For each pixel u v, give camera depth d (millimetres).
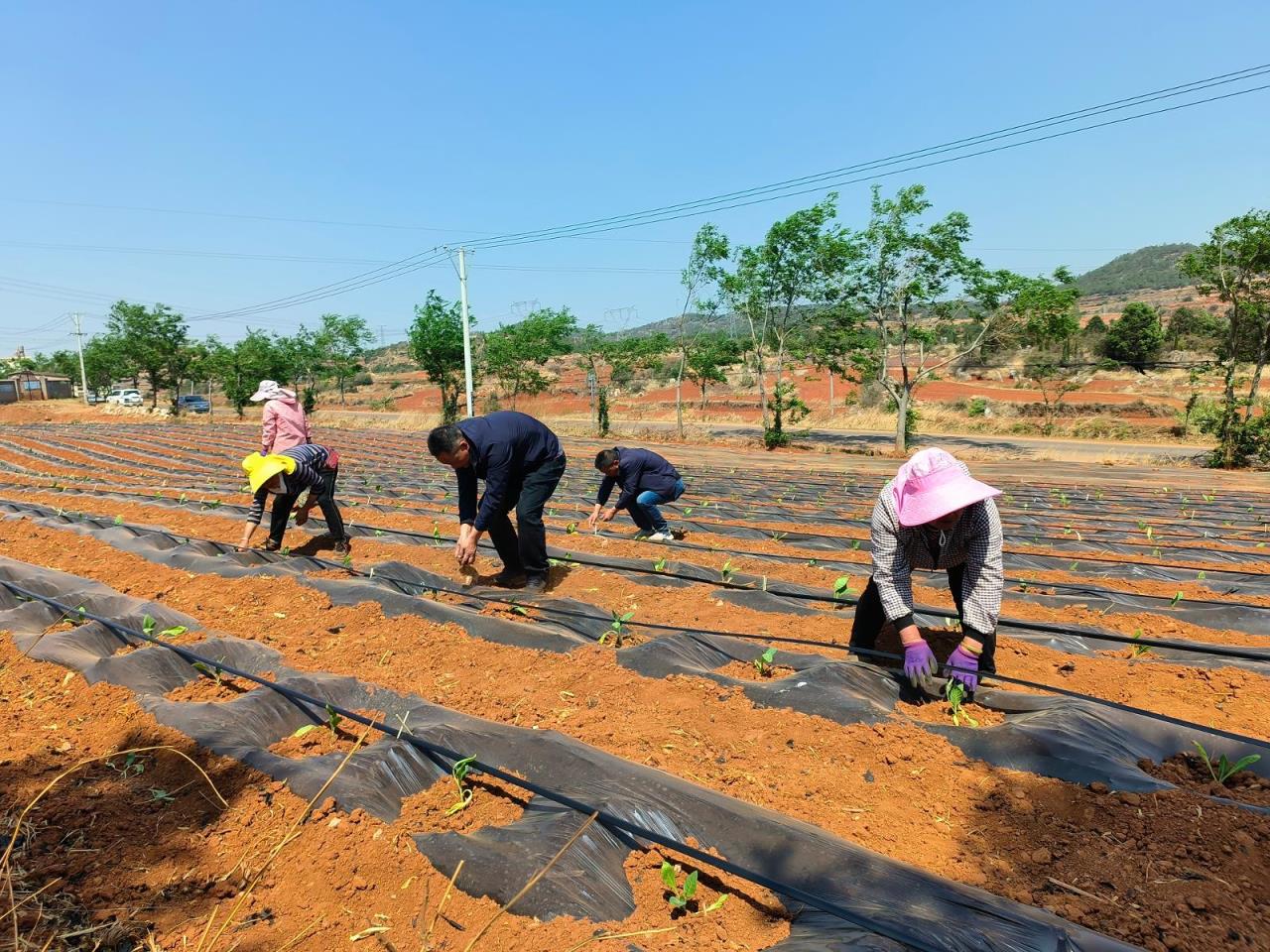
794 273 26609
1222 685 3996
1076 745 3090
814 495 12812
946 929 2082
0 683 4098
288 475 6406
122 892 2424
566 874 2379
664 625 4805
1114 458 24500
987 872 2467
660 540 7438
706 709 3645
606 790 2822
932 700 3598
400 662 4387
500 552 5633
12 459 16984
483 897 2363
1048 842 2607
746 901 2320
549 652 4441
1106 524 10219
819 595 5363
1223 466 21891
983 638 3344
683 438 29781
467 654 4461
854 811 2846
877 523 3344
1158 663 4289
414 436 25188
